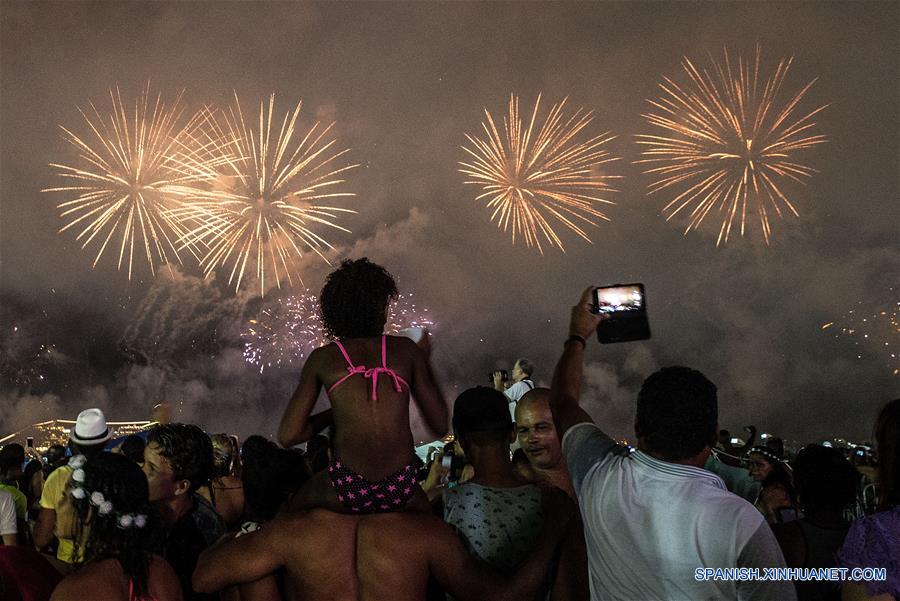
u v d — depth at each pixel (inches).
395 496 141.9
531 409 186.5
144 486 145.7
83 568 140.4
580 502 136.3
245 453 192.2
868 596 124.6
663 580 123.3
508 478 159.9
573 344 147.3
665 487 125.8
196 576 147.2
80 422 229.3
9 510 257.6
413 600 140.1
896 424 133.8
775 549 121.1
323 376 144.9
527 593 145.4
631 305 146.3
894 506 133.2
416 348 151.7
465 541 153.8
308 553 140.5
